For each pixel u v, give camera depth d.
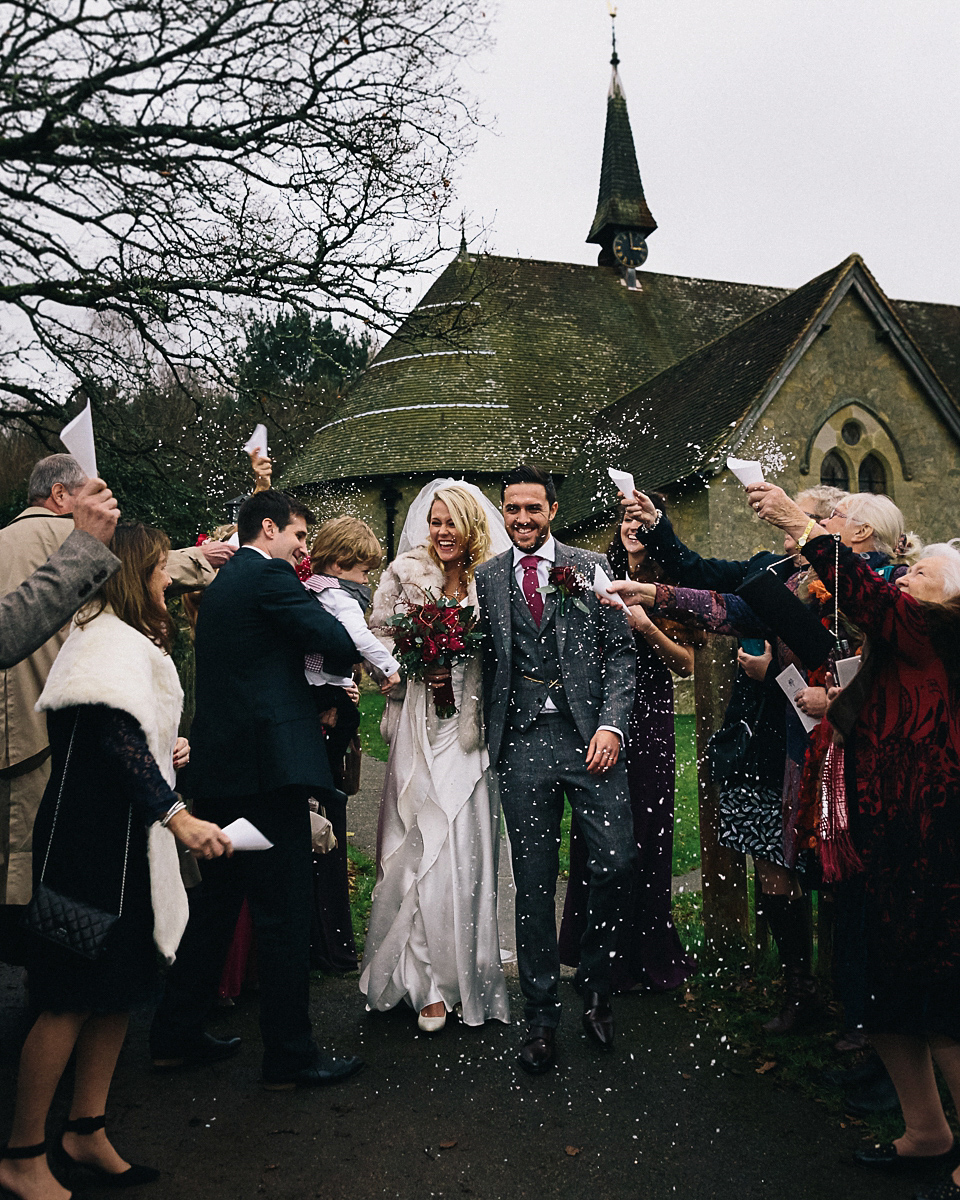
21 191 4.54
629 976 3.44
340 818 3.82
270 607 2.70
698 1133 2.45
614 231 26.80
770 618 2.54
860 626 2.18
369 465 19.50
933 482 16.62
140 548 2.30
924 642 2.13
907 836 2.13
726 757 3.18
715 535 14.62
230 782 2.64
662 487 15.41
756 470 2.57
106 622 2.23
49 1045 2.03
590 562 3.25
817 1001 3.07
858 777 2.24
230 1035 3.13
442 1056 2.92
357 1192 2.18
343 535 3.52
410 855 3.21
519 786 3.01
